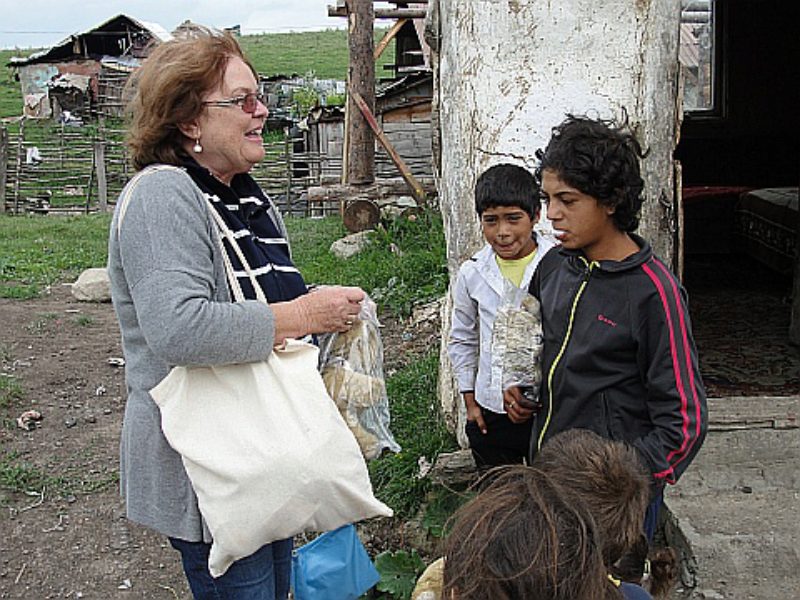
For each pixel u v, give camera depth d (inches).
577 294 106.4
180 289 93.1
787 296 300.5
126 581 175.3
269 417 95.7
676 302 101.3
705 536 147.6
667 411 100.3
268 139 1192.2
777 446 167.0
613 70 161.9
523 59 164.9
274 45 2522.1
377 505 99.4
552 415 110.5
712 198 383.2
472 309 142.8
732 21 466.0
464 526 65.4
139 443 100.7
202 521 99.0
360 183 480.7
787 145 467.5
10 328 350.0
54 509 202.8
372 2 479.2
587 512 65.6
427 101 680.4
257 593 105.6
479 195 132.6
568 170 101.1
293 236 531.5
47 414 259.4
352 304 105.0
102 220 685.9
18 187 799.1
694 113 495.5
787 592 139.8
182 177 98.7
